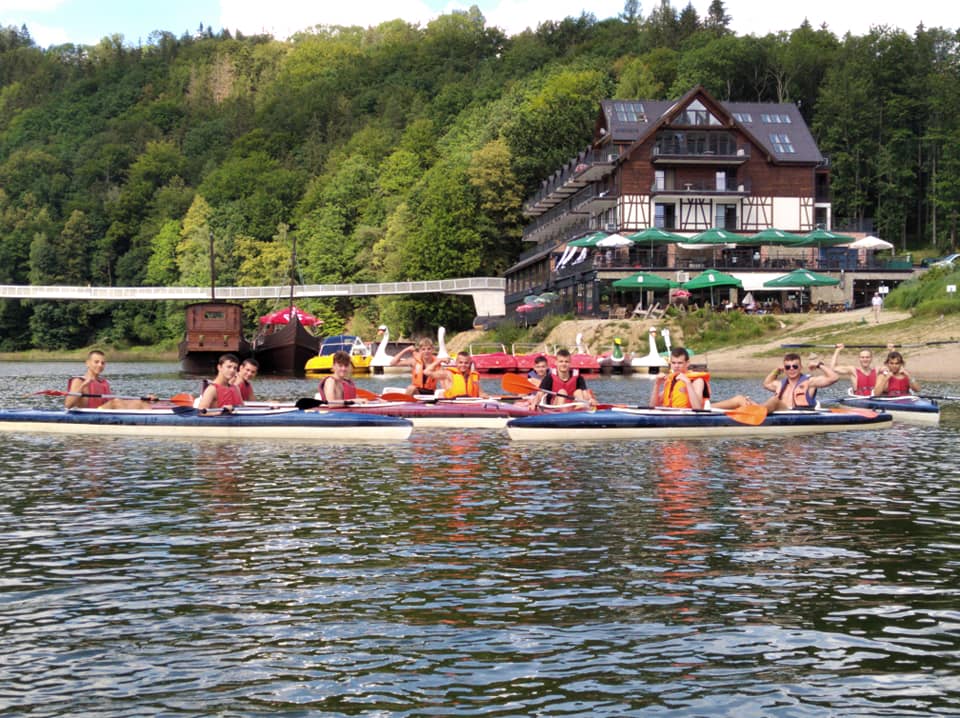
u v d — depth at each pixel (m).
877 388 22.11
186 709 5.75
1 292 91.38
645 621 7.18
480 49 182.25
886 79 95.94
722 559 8.90
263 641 6.82
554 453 16.02
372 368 51.06
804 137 70.81
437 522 10.52
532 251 84.38
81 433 18.88
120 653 6.62
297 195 131.25
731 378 38.66
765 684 6.07
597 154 70.12
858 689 6.00
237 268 120.06
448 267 85.94
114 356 120.38
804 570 8.51
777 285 56.19
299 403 19.20
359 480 13.32
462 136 119.19
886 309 52.25
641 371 47.62
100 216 143.00
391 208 108.44
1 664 6.44
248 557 9.03
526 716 5.64
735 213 68.12
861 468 14.34
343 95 176.38
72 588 8.07
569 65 131.00
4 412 19.42
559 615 7.32
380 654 6.56
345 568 8.62
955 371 37.72
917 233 94.19
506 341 65.62
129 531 10.15
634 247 62.19
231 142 171.12
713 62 103.31
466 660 6.45
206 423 18.27
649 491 12.39
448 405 20.45
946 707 5.75
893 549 9.26
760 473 13.84
